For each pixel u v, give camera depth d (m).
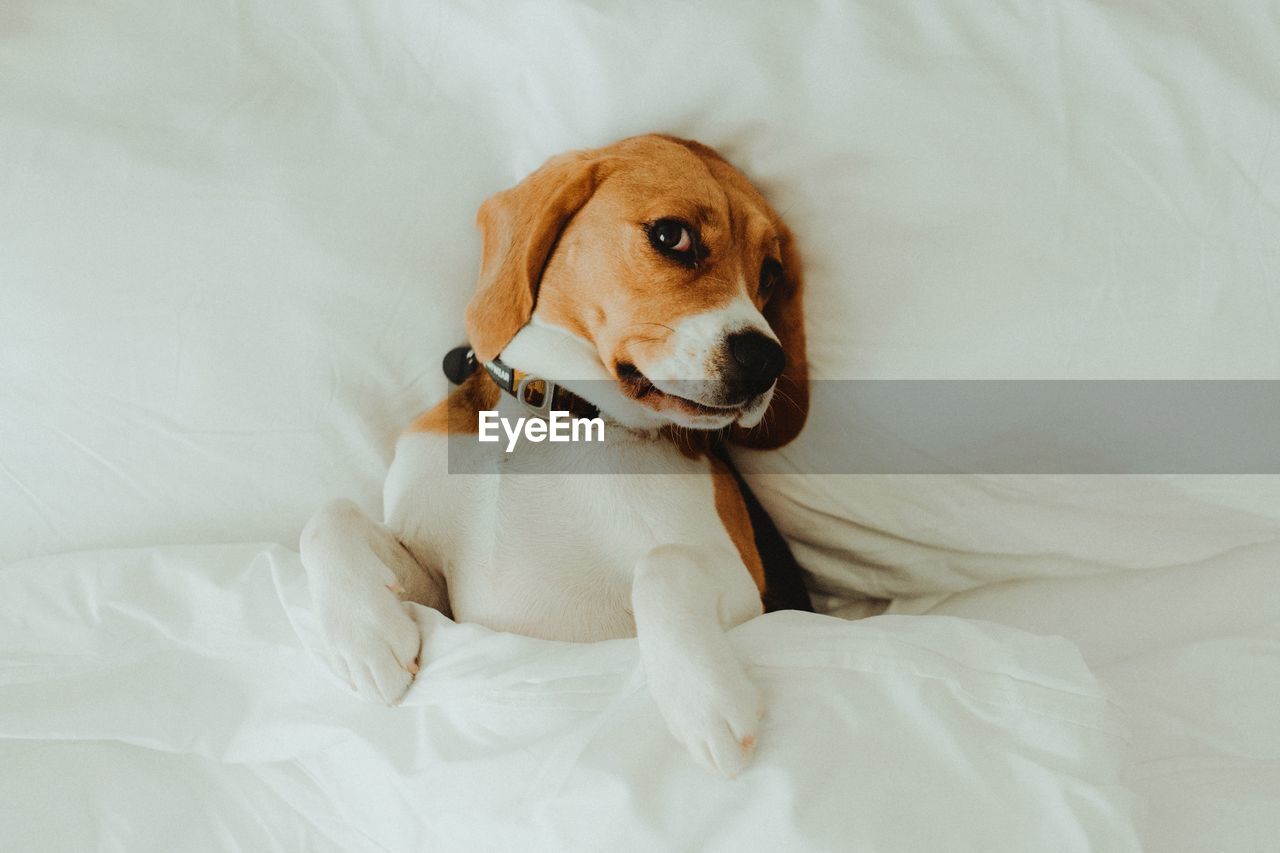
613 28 0.94
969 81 0.92
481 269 0.98
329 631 0.86
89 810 0.95
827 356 1.01
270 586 1.00
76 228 1.02
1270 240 0.93
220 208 1.03
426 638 0.88
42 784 0.96
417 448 1.02
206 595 1.01
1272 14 0.93
